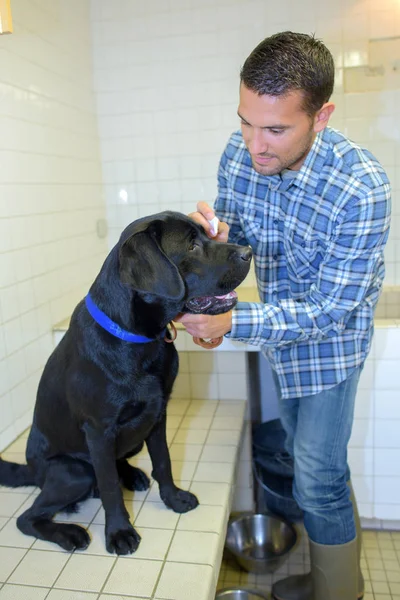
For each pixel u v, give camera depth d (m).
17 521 1.48
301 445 1.61
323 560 1.66
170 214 1.36
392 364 2.06
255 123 1.21
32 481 1.67
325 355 1.52
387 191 1.33
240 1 2.58
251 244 1.61
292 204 1.44
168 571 1.29
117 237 2.89
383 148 2.64
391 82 2.57
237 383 2.34
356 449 2.16
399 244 2.71
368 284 1.38
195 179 2.78
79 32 2.56
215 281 1.33
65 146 2.38
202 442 1.96
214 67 2.65
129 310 1.30
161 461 1.53
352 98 2.61
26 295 2.01
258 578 2.06
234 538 2.19
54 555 1.37
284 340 1.40
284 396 1.59
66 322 2.28
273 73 1.14
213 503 1.57
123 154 2.80
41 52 2.16
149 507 1.56
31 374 2.04
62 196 2.34
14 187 1.93
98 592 1.23
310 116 1.22
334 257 1.37
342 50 2.56
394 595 1.94
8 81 1.90
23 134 2.00
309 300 1.41
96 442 1.38
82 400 1.37
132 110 2.75
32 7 2.08
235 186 1.58
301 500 1.65
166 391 1.44
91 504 1.60
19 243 1.96
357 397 2.11
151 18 2.65
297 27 2.57
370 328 1.56
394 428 2.12
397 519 2.22
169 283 1.21
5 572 1.31
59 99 2.33
